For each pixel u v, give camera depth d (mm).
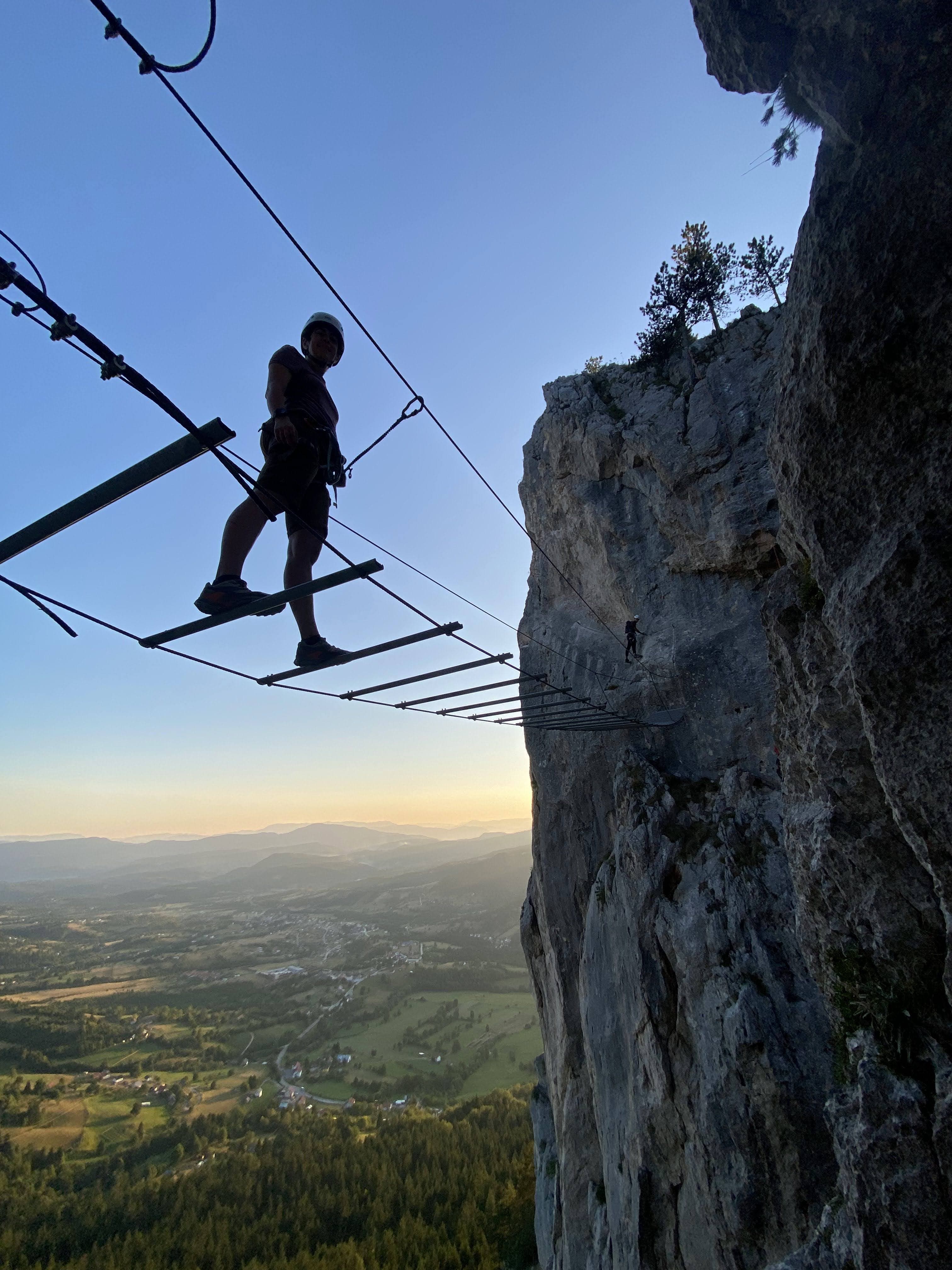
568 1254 21844
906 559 7395
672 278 28281
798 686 10953
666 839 18891
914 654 7227
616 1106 18734
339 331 6926
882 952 9234
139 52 3350
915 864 9094
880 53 6840
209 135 3941
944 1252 7645
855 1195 8656
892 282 7168
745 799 18391
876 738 7676
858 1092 8867
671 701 21844
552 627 30125
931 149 6598
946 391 7109
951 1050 8211
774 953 14953
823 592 9359
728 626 21719
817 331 8031
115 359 3559
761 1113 13273
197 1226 86625
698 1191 14266
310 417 5891
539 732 27141
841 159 7578
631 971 18406
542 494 31797
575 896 23734
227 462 4328
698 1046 15148
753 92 9117
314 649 6355
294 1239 80938
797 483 9000
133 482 4477
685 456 23344
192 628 5641
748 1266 12594
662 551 24562
